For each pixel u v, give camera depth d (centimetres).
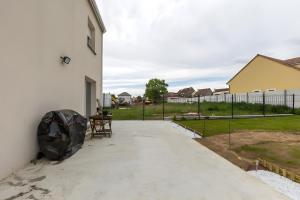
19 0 457
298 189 356
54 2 642
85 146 658
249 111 2100
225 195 332
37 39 536
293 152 606
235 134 891
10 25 424
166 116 1727
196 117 1570
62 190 349
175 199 319
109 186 364
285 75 2642
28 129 488
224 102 2786
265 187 361
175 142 719
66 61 714
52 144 507
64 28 725
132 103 4928
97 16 1198
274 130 1002
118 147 644
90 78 1103
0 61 395
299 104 2120
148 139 771
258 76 2995
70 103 789
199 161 504
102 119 832
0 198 321
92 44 1191
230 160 513
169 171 435
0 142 392
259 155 575
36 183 376
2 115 399
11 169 422
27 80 487
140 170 441
